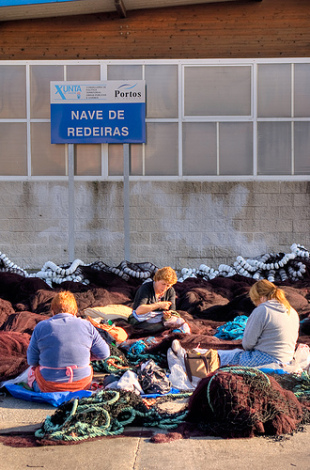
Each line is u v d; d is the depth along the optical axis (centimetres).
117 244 1050
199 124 1049
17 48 1051
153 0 999
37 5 976
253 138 1047
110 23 1045
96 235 1049
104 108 1036
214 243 1047
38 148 1051
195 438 345
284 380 414
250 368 373
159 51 1048
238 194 1047
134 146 1048
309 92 1048
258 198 1046
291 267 962
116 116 1036
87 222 1049
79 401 363
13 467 306
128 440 343
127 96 1034
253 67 1045
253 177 1048
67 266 987
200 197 1046
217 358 458
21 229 1051
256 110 1048
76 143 1036
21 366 473
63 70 1049
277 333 439
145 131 1041
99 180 1048
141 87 1034
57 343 409
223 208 1048
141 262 1048
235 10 1043
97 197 1048
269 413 353
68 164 1041
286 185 1047
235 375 364
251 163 1048
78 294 765
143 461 313
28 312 661
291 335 444
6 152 1052
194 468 304
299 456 319
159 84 1047
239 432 346
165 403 407
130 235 1050
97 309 616
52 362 410
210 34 1046
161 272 576
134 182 1048
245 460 313
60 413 357
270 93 1048
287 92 1047
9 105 1051
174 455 320
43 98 1052
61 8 1001
